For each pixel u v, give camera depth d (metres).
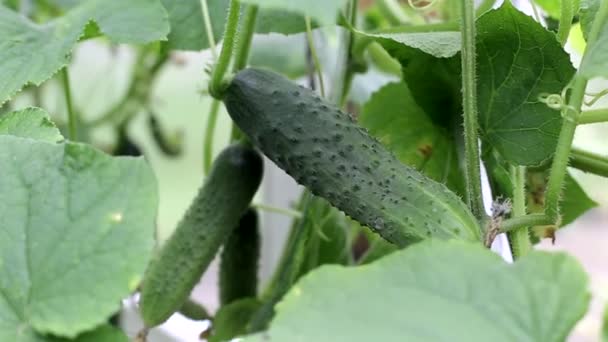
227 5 0.64
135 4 0.60
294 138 0.53
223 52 0.55
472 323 0.41
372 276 0.42
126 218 0.44
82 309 0.43
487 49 0.55
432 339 0.41
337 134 0.53
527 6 0.62
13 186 0.45
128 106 0.95
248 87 0.55
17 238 0.44
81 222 0.44
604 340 0.42
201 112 1.06
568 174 0.65
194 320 0.67
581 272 0.42
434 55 0.57
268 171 0.94
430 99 0.63
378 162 0.52
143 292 0.58
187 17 0.64
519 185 0.56
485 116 0.56
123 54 1.16
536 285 0.42
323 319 0.41
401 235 0.51
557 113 0.54
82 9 0.61
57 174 0.45
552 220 0.51
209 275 1.00
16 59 0.58
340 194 0.52
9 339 0.43
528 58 0.54
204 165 0.72
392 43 0.60
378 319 0.41
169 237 0.60
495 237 0.52
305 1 0.40
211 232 0.58
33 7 0.89
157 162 1.08
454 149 0.64
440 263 0.42
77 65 1.16
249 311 0.65
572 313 0.41
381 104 0.67
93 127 0.95
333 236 0.65
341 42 0.66
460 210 0.51
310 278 0.42
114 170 0.45
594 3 0.54
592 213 1.04
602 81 0.77
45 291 0.44
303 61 0.86
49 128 0.50
